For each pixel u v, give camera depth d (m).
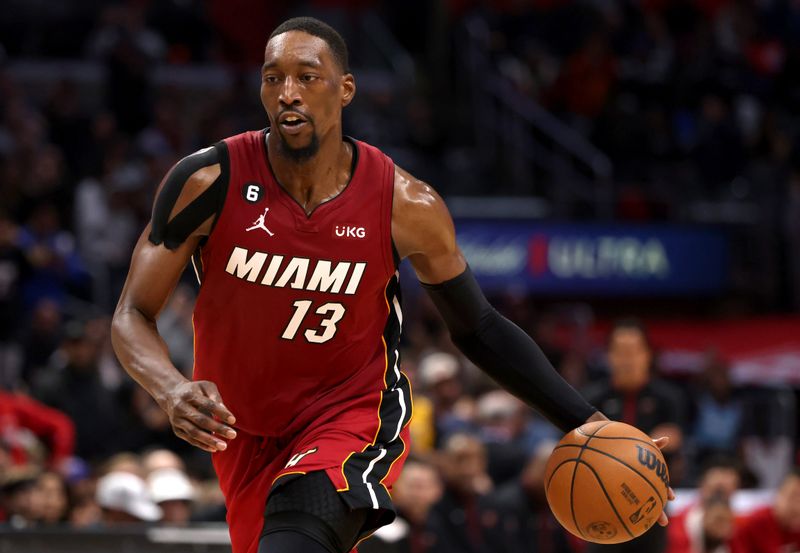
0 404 27.92
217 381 12.05
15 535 20.28
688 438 32.22
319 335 11.76
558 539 26.19
